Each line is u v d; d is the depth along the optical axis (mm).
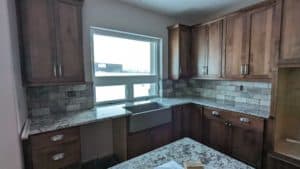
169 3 2611
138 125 2287
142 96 3088
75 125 1768
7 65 1295
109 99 2703
